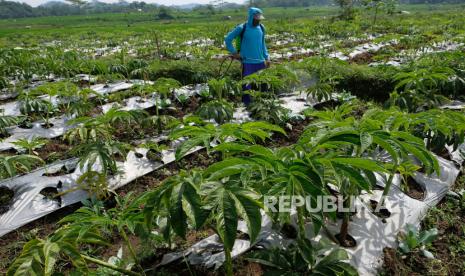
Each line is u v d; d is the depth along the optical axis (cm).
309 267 242
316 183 190
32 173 445
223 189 172
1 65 860
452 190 399
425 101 537
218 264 291
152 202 178
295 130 578
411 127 387
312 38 1647
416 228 317
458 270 289
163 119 554
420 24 2072
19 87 811
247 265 291
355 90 798
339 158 193
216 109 480
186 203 166
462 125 315
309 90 639
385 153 446
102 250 325
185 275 287
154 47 1546
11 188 418
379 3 1745
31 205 390
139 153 492
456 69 674
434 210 356
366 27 2028
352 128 217
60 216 382
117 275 271
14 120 561
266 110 571
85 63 842
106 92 759
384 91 764
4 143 535
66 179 430
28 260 191
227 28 2081
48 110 596
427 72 522
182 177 184
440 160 435
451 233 329
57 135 568
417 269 289
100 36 2594
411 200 367
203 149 508
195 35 2006
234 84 668
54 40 2562
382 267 288
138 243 329
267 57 733
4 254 332
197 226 160
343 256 239
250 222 163
